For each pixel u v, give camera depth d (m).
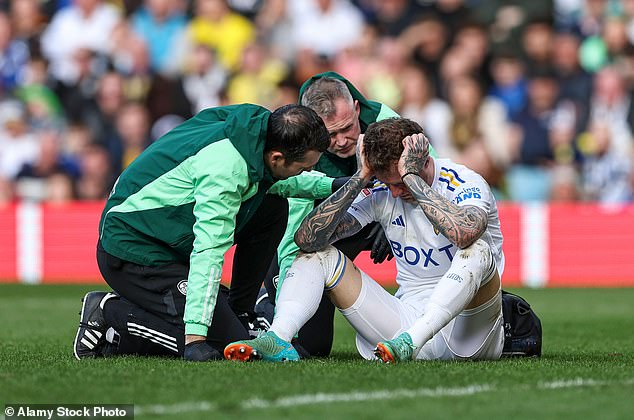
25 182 47.91
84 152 48.00
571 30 47.59
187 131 15.10
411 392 11.88
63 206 43.16
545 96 46.00
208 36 48.88
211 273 14.23
